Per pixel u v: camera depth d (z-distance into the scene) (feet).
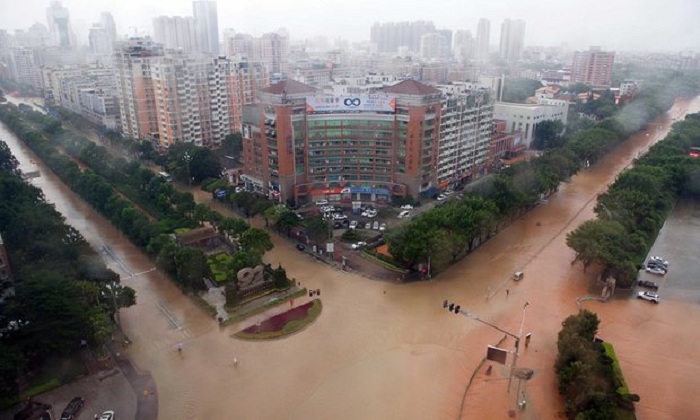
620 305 417.08
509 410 302.86
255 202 585.63
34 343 317.42
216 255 488.44
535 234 560.20
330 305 407.03
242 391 312.29
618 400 306.55
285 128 589.32
